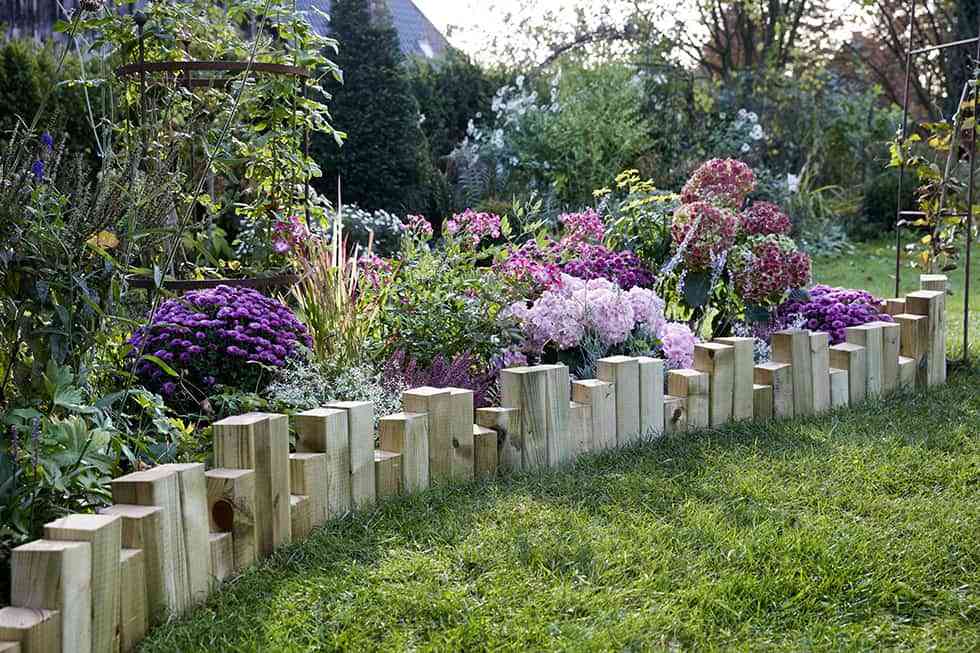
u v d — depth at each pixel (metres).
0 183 2.32
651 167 10.57
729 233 4.32
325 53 8.72
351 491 2.56
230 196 4.77
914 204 11.89
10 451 2.14
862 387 3.86
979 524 2.48
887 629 1.97
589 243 4.62
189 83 4.32
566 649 1.86
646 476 2.88
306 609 2.04
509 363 3.72
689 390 3.38
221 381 3.37
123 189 2.57
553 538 2.37
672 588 2.14
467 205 9.47
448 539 2.38
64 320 2.36
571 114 10.15
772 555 2.27
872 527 2.47
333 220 4.77
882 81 19.81
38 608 1.68
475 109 11.68
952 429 3.36
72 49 6.80
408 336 3.73
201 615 2.02
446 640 1.91
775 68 14.55
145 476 1.99
